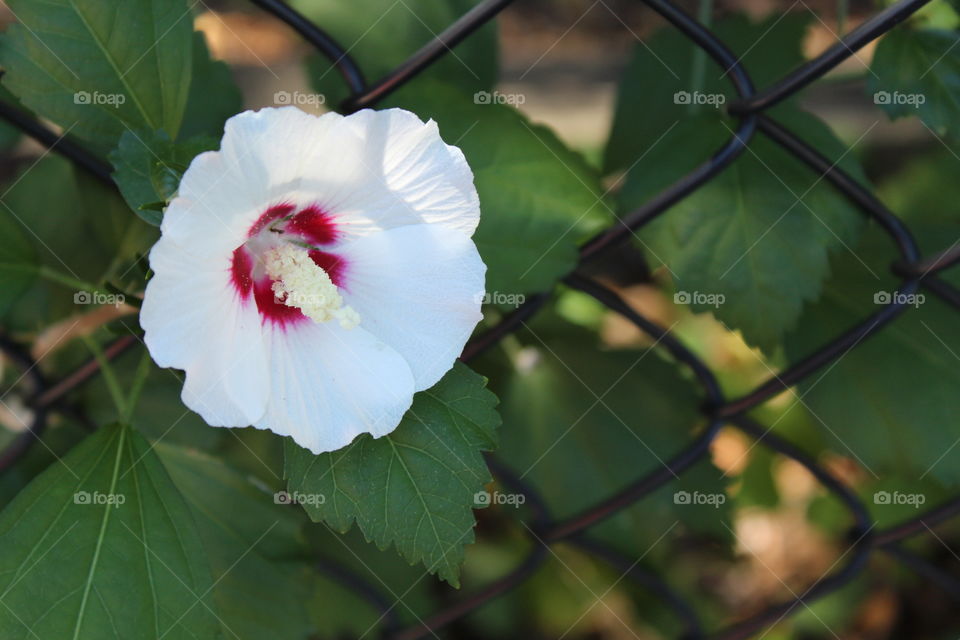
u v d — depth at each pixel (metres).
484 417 0.55
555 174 0.62
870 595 0.96
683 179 0.61
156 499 0.56
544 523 0.68
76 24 0.55
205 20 1.13
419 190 0.52
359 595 0.73
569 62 1.22
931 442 0.66
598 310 1.00
